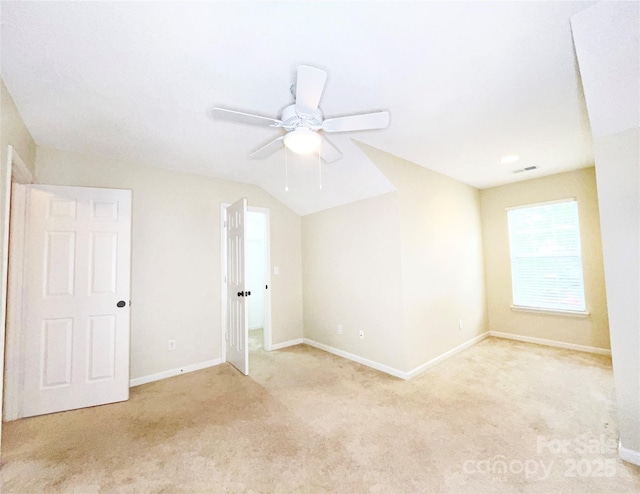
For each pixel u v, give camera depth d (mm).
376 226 3244
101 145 2607
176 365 3186
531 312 4062
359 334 3439
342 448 1856
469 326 3959
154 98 1899
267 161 3092
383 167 2857
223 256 3588
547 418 2152
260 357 3664
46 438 2018
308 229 4242
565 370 3047
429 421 2143
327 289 3900
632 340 1688
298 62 1567
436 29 1356
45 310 2398
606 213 1754
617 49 1359
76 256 2512
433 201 3508
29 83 1725
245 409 2375
